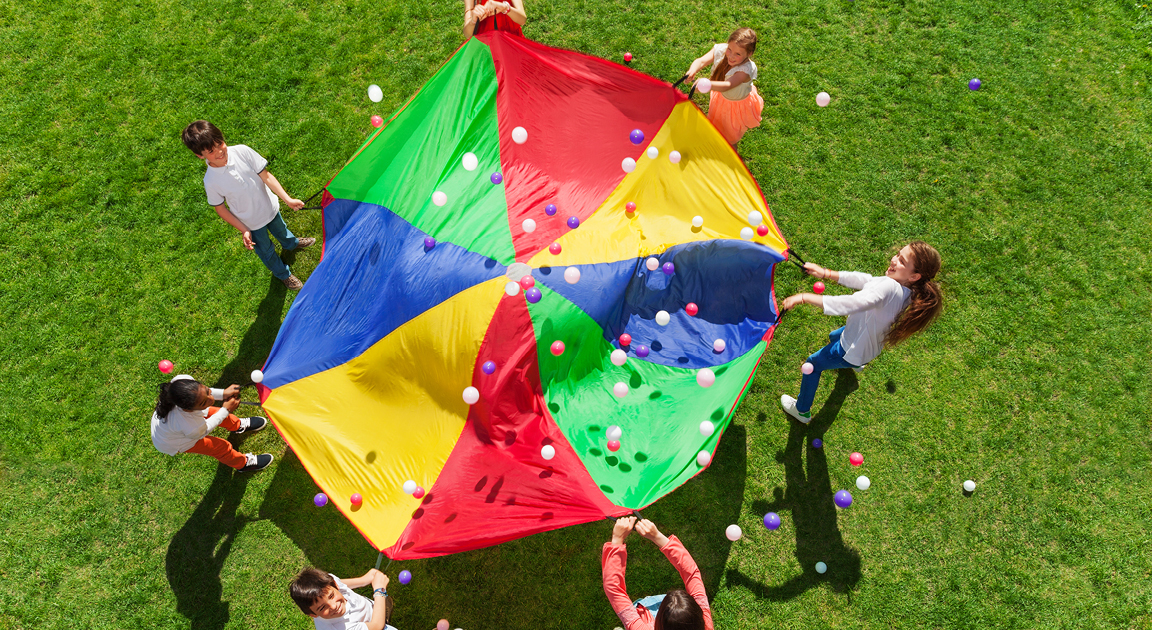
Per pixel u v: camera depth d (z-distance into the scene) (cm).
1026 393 616
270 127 720
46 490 569
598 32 772
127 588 541
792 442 606
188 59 746
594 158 562
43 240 660
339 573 556
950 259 671
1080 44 766
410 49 762
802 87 746
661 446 493
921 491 586
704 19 778
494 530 461
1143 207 689
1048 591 547
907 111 735
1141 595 542
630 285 533
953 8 786
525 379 485
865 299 453
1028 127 727
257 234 582
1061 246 674
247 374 627
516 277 486
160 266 657
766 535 572
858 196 700
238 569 553
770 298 557
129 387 609
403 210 539
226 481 580
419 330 492
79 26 759
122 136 707
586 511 461
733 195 567
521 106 561
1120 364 624
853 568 559
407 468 489
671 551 446
